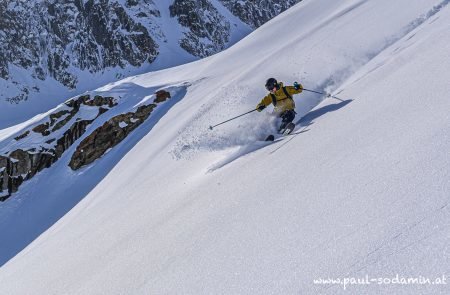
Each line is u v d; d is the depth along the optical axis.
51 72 81.75
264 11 114.00
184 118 15.58
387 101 5.57
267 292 2.86
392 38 10.33
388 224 2.88
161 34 88.94
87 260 6.28
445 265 2.31
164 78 26.77
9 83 77.31
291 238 3.35
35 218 20.34
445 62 5.68
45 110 74.44
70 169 21.83
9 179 22.72
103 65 84.44
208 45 94.00
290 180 4.61
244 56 21.62
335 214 3.37
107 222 8.50
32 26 83.56
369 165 3.88
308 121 7.37
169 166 10.66
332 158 4.57
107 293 4.35
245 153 7.49
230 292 3.09
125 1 89.12
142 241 5.49
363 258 2.69
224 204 5.04
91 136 22.03
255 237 3.69
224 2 110.94
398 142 4.02
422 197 2.96
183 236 4.70
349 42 11.45
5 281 8.70
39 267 7.97
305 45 13.32
